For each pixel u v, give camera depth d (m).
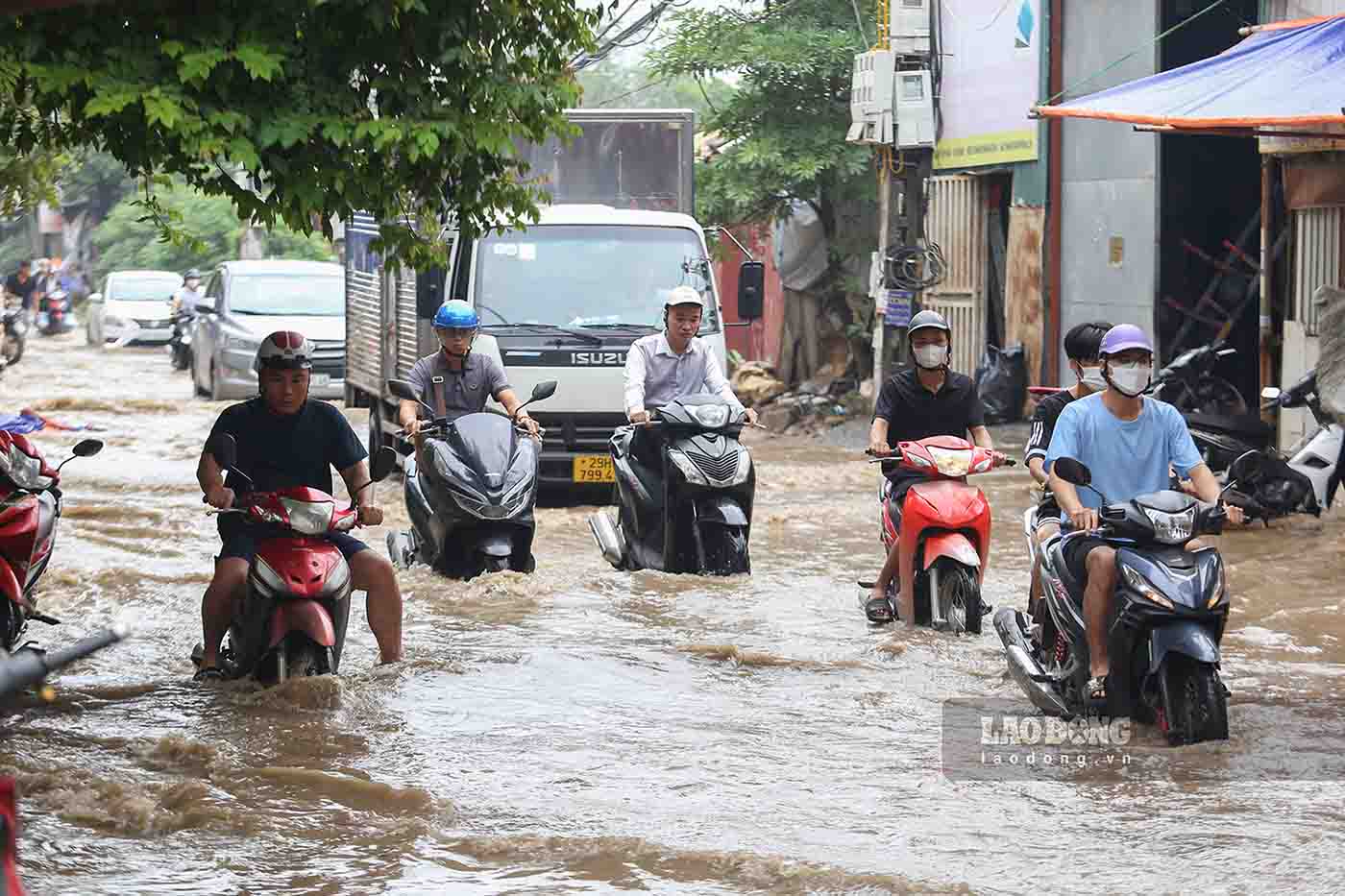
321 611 8.71
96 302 47.34
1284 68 14.57
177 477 18.97
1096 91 21.02
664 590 12.12
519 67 9.44
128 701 8.81
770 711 8.70
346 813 6.94
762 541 14.68
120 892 5.96
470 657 9.90
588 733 8.24
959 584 10.32
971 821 6.77
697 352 13.09
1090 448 8.41
